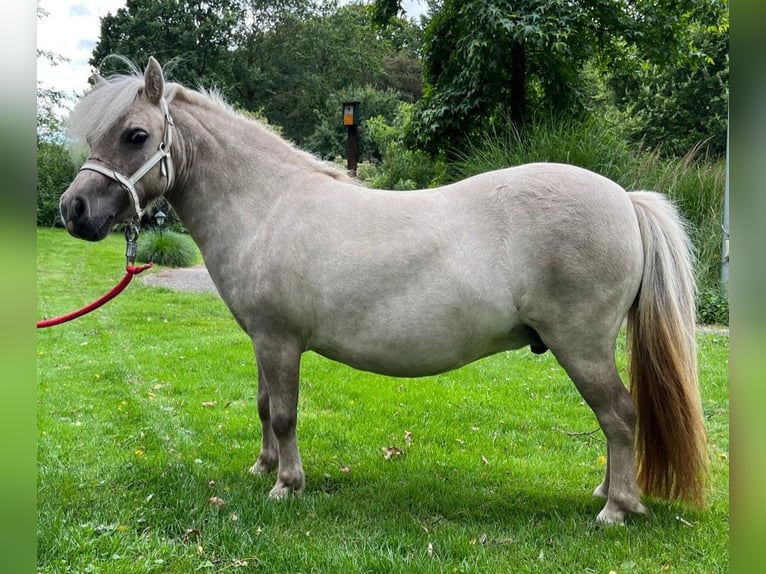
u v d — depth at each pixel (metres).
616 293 2.38
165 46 28.58
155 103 2.69
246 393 4.80
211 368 5.53
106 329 7.23
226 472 3.21
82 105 2.65
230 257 2.75
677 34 9.74
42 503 2.76
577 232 2.33
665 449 2.52
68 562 2.28
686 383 2.41
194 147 2.81
